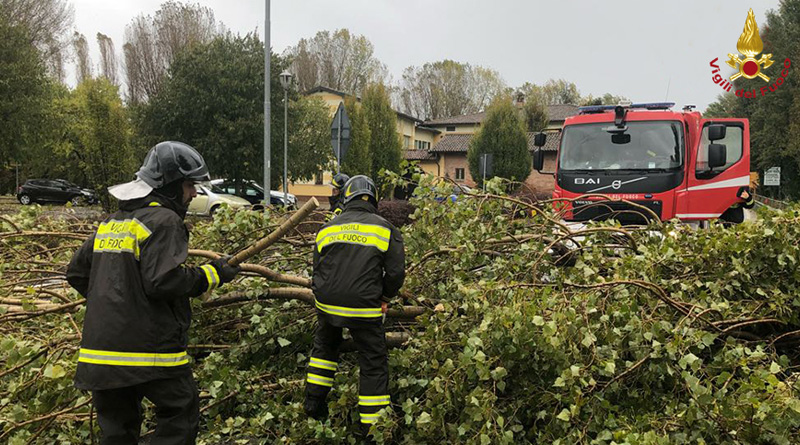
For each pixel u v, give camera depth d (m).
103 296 2.86
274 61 28.30
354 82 70.75
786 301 4.43
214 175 27.59
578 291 4.34
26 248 6.20
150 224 2.88
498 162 32.81
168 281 2.82
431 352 4.09
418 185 5.43
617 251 5.89
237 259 3.81
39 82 25.06
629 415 3.64
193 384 3.10
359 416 3.93
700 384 3.63
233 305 4.82
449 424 3.59
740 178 9.74
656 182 9.23
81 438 3.82
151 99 27.50
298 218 3.89
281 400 4.19
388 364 4.04
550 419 3.70
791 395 3.30
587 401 3.36
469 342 3.56
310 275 5.48
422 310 4.68
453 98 81.75
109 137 20.92
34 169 37.84
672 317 4.19
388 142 30.88
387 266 3.85
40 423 3.80
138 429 3.15
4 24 24.52
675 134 9.40
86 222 6.82
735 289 4.62
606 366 3.44
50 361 3.76
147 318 2.87
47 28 35.56
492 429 3.45
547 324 3.45
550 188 39.53
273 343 4.67
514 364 3.73
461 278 4.76
